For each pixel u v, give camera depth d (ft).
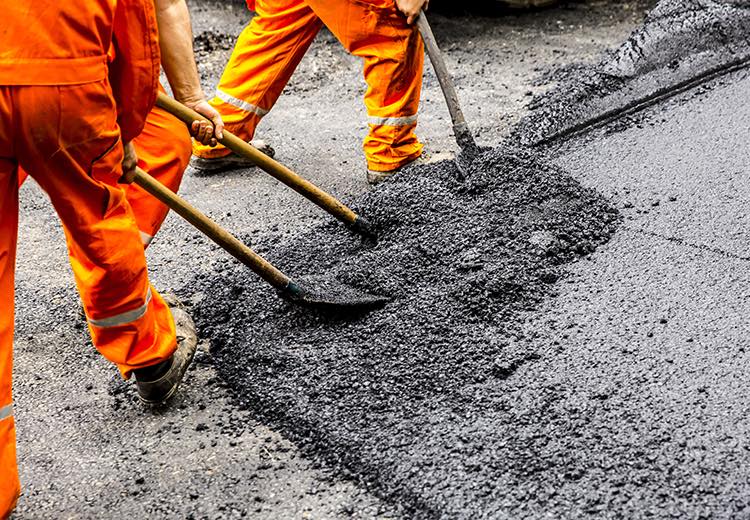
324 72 20.25
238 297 12.39
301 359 10.87
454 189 13.87
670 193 13.79
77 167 8.75
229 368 11.14
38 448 10.34
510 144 16.03
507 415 9.71
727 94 16.66
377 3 13.84
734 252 12.17
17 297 13.33
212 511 9.19
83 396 11.17
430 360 10.61
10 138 8.23
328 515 8.97
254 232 14.47
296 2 14.97
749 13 18.38
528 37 21.39
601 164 14.92
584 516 8.41
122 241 9.52
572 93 16.85
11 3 7.91
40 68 8.05
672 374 10.05
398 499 9.01
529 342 10.83
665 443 9.09
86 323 12.60
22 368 11.79
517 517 8.48
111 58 8.70
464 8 22.91
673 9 18.42
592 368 10.30
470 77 19.48
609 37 21.04
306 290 11.43
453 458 9.23
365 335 11.12
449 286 11.69
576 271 12.12
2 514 8.60
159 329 10.48
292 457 9.78
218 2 23.77
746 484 8.50
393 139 14.99
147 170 11.38
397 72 14.40
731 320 10.82
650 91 16.84
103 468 9.94
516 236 12.60
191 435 10.28
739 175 14.05
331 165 16.46
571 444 9.21
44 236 15.01
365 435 9.68
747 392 9.64
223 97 15.75
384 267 12.10
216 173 16.52
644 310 11.19
